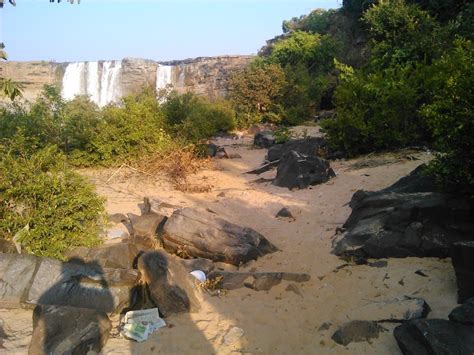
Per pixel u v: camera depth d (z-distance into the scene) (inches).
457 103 221.1
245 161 583.2
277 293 212.8
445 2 751.1
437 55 583.8
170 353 166.1
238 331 178.4
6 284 189.8
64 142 517.3
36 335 161.9
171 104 620.1
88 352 163.0
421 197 241.8
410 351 150.6
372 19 717.3
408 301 184.1
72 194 238.2
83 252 225.3
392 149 482.0
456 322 151.5
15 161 238.8
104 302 191.0
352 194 357.7
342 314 189.8
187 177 473.7
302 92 970.7
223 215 336.2
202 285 215.6
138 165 492.1
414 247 228.2
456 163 225.5
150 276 207.6
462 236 221.9
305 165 415.2
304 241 282.8
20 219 223.8
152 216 291.1
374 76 515.5
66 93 1353.3
